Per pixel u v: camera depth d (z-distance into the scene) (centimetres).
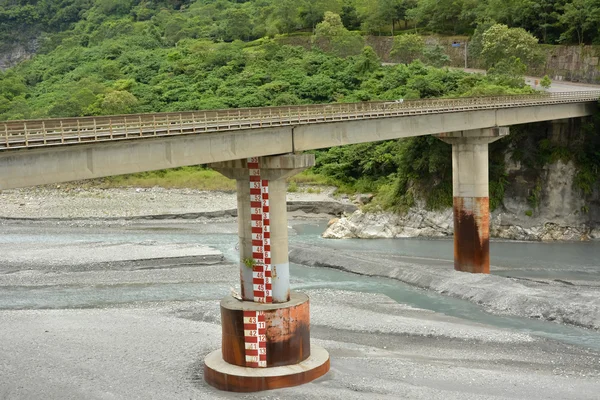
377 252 8831
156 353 5059
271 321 4428
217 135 4762
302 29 19738
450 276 7156
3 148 3500
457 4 16625
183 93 16662
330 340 5325
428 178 10181
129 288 7181
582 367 4703
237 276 7625
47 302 6675
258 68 16950
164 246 9225
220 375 4359
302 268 8100
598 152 9931
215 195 13638
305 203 12188
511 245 9444
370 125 6650
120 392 4325
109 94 16400
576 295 6150
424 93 13000
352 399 4106
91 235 10531
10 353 5094
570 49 13488
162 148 4425
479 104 7925
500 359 4881
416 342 5284
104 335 5500
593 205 9912
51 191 14175
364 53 15675
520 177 10025
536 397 4159
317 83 15400
